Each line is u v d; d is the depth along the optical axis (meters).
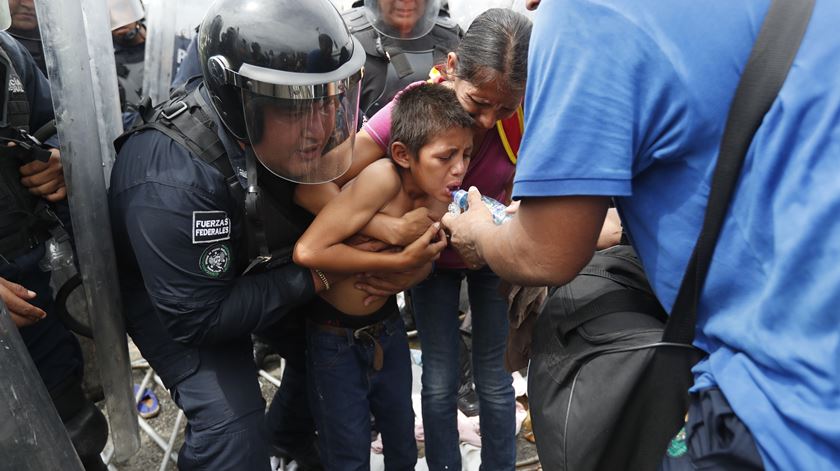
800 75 0.80
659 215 0.95
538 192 0.92
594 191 0.89
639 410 1.07
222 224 1.51
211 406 1.65
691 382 1.02
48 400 1.27
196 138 1.50
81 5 1.49
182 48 2.76
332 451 1.86
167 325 1.56
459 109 1.57
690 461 0.97
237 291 1.59
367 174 1.60
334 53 1.40
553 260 0.97
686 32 0.85
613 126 0.88
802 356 0.82
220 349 1.71
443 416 2.00
